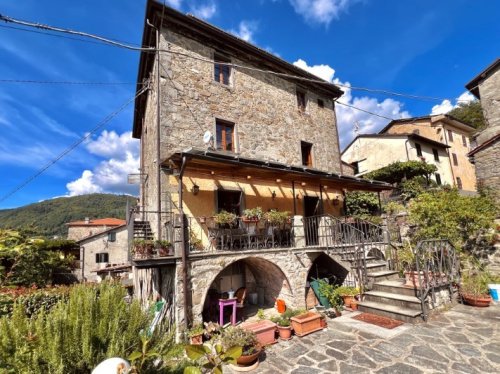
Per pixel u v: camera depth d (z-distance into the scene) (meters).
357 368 3.94
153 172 8.96
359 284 7.05
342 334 5.20
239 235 7.38
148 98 10.78
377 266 7.72
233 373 4.11
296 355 4.51
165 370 3.07
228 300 6.72
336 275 8.48
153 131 9.16
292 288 7.37
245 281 8.70
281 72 11.89
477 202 8.05
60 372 2.13
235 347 2.42
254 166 7.15
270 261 7.12
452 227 7.75
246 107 10.35
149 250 5.95
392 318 5.80
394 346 4.53
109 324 2.72
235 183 9.03
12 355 2.27
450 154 22.98
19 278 8.12
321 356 4.40
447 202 8.09
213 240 7.51
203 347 2.41
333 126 13.60
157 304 6.31
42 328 2.44
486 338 4.58
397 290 6.44
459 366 3.81
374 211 13.21
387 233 9.10
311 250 7.86
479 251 7.73
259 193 9.58
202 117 9.07
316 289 7.61
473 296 6.25
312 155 12.25
